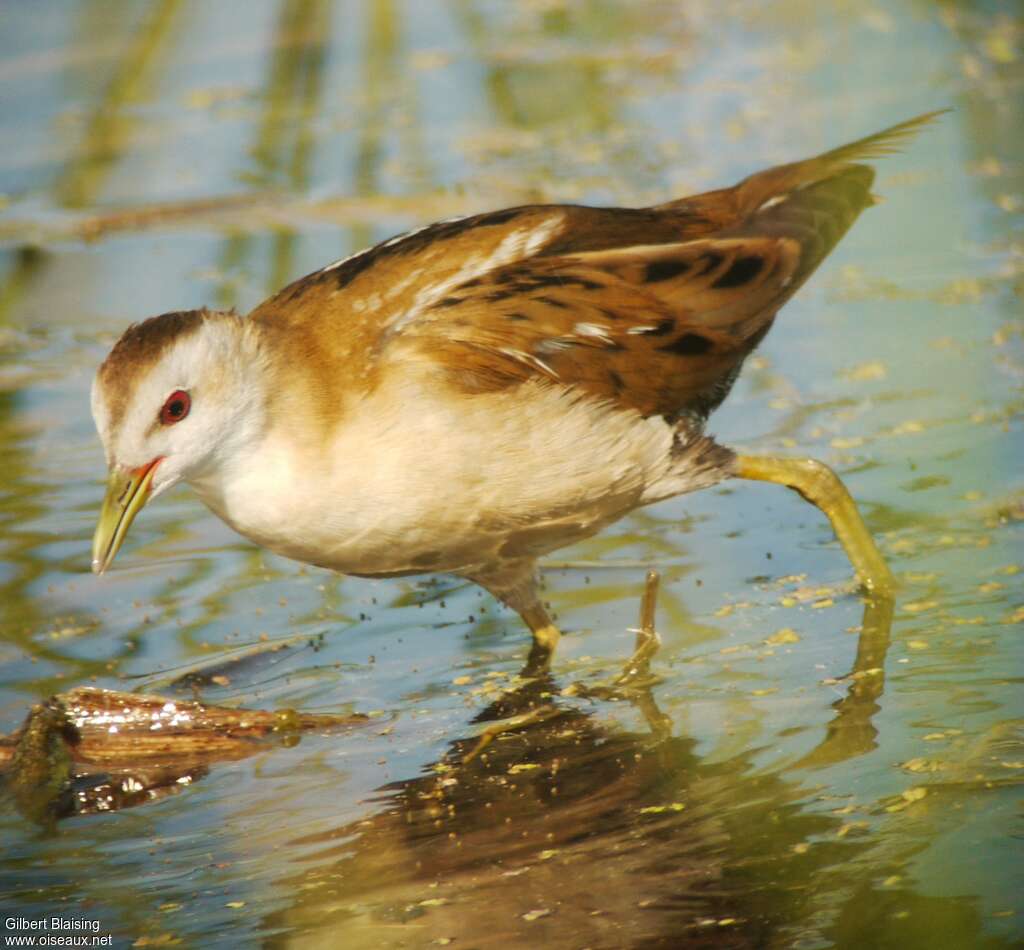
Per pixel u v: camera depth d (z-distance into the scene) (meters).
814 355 13.38
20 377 13.88
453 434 9.01
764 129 17.47
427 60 20.28
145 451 9.08
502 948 6.98
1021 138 16.77
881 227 15.53
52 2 22.00
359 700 9.44
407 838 7.95
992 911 6.83
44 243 16.33
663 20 21.09
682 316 9.69
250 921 7.37
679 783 8.18
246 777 8.72
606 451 9.41
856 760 8.16
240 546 11.42
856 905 7.00
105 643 10.14
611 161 17.02
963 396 12.38
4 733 9.20
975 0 20.47
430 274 9.55
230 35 21.31
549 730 8.90
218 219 16.53
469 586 10.88
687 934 6.96
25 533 11.50
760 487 11.80
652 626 9.57
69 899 7.68
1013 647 9.15
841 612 9.83
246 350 9.09
